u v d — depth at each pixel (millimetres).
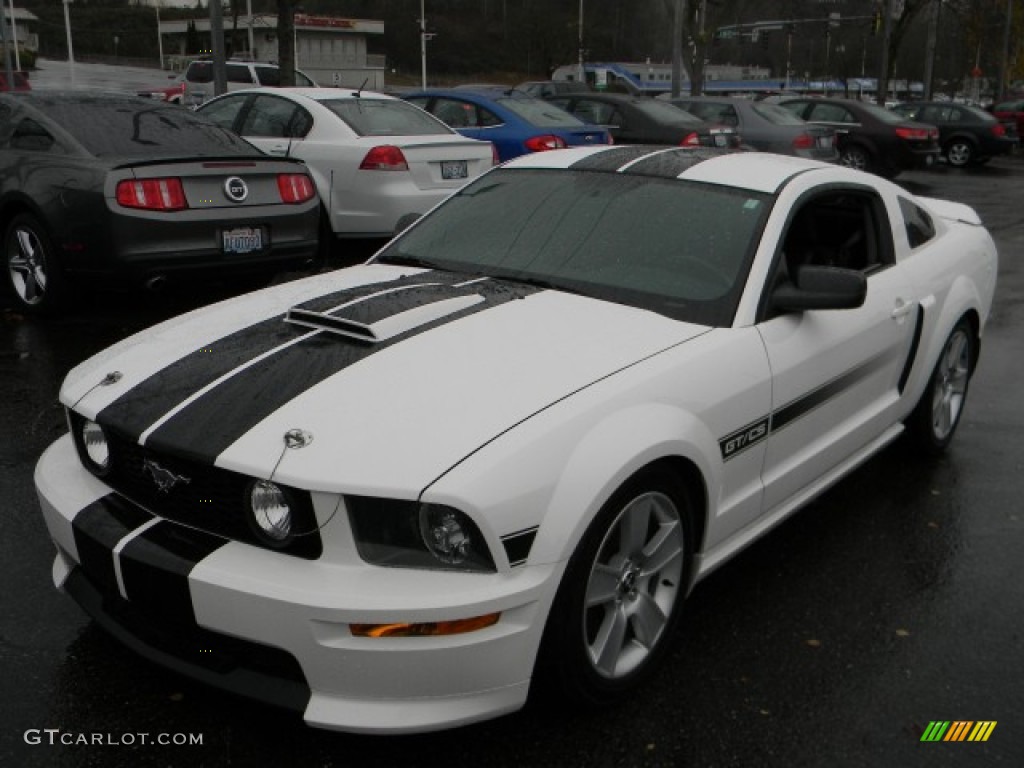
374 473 2461
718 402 3102
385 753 2689
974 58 54625
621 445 2713
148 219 6160
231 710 2846
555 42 66938
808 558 3873
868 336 3941
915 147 18578
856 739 2801
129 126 6812
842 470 4035
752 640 3277
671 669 3104
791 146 15547
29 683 2930
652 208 3834
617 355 3021
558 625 2635
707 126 14133
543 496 2553
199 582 2518
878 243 4324
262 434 2609
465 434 2578
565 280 3600
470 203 4266
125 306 7172
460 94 11945
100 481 2959
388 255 4102
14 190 6574
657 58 92000
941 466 4863
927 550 3961
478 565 2490
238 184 6555
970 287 4797
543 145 11156
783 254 3637
